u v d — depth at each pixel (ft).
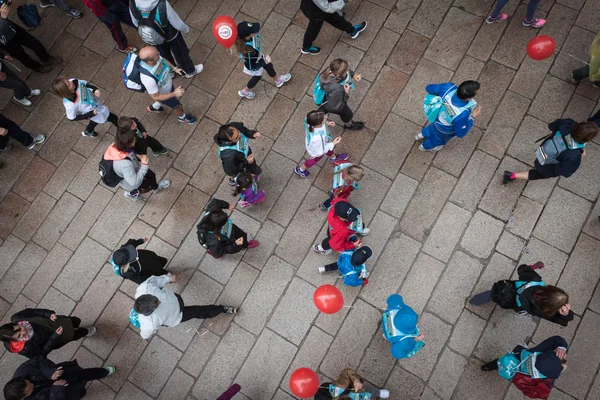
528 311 15.28
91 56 23.35
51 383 15.81
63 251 20.58
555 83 20.59
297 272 19.25
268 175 20.63
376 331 18.25
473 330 17.98
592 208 18.98
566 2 21.56
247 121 21.50
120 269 16.25
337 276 19.02
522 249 18.72
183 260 19.90
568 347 17.52
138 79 17.97
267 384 18.07
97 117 19.33
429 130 18.60
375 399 17.17
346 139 20.74
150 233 20.43
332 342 18.30
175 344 18.85
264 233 19.88
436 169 19.98
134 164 17.30
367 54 21.84
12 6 24.57
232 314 18.95
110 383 18.65
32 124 22.54
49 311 16.69
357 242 16.78
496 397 17.22
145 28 17.95
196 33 23.17
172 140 21.61
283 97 21.67
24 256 20.68
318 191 20.17
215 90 22.17
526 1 21.77
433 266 18.83
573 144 15.76
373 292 18.71
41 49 22.18
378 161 20.33
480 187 19.60
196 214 20.48
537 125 20.13
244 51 17.76
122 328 19.30
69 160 21.86
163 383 18.45
